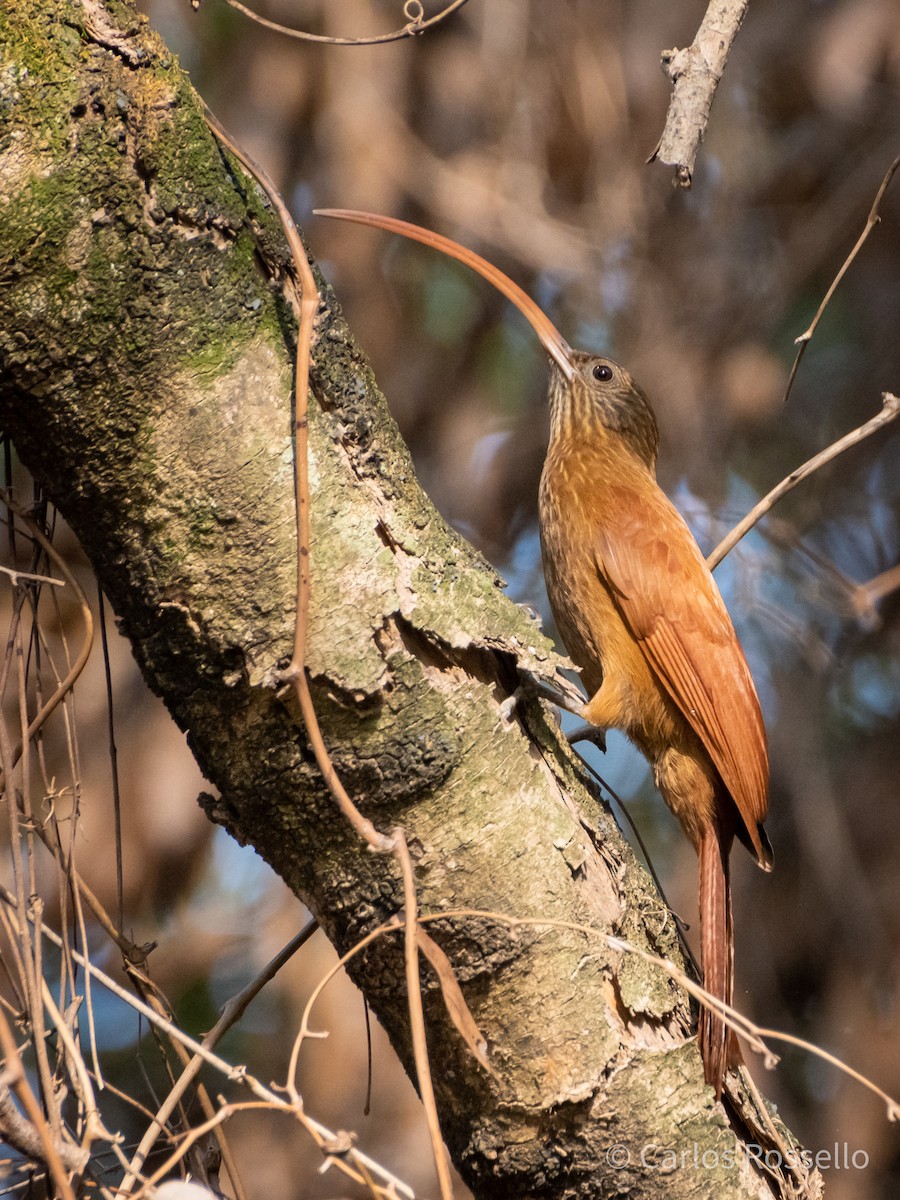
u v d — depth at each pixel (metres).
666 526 7.46
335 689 4.29
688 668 7.07
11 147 4.00
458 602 4.54
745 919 10.70
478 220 10.40
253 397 4.29
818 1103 10.09
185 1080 4.62
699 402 10.87
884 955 10.31
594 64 10.57
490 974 4.41
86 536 4.36
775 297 10.97
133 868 9.30
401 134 10.29
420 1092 3.93
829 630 11.19
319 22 10.24
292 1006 9.38
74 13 4.14
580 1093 4.43
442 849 4.40
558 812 4.57
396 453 4.64
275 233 4.39
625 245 10.80
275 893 10.27
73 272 4.06
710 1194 4.49
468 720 4.43
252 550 4.28
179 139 4.21
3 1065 4.04
